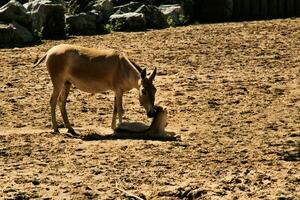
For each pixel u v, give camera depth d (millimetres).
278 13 63875
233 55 42844
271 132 25906
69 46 26297
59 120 28438
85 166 21391
